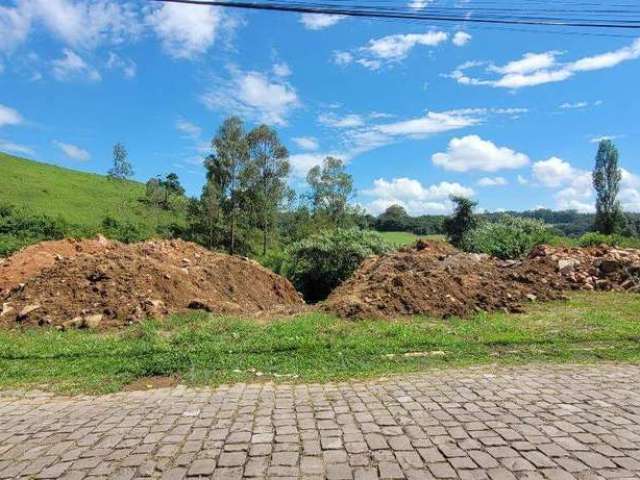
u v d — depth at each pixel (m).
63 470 4.18
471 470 3.95
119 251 14.72
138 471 4.11
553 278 13.36
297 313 10.41
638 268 13.47
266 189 53.53
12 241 29.23
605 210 43.19
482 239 20.47
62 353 7.93
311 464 4.13
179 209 65.69
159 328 9.63
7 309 10.57
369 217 64.75
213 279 14.96
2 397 6.23
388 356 7.45
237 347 7.89
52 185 69.31
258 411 5.40
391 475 3.92
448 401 5.54
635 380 6.21
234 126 52.47
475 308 10.62
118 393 6.28
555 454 4.18
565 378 6.32
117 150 80.88
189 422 5.14
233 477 3.96
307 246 23.97
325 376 6.63
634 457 4.10
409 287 11.02
